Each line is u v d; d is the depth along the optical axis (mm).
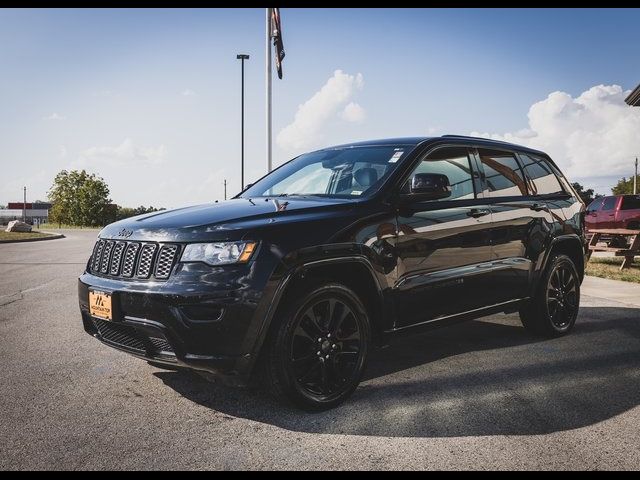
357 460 2551
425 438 2785
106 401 3322
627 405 3230
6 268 11148
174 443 2740
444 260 3768
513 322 5578
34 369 3969
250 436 2818
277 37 14367
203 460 2559
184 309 2871
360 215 3334
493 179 4398
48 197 68375
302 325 3086
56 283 8664
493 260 4188
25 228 34688
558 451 2639
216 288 2850
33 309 6359
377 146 4152
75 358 4258
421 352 4410
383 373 3854
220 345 2859
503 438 2783
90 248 18047
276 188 4301
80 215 67125
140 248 3131
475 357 4262
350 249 3191
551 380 3695
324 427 2926
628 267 10180
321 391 3160
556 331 4883
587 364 4070
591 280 8883
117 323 3139
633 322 5598
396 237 3455
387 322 3453
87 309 3395
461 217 3920
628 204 15883
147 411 3162
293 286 3041
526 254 4504
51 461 2555
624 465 2496
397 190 3607
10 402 3311
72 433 2863
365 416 3074
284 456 2594
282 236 2990
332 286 3143
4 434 2855
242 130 28984
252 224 3018
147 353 3092
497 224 4211
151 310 2945
